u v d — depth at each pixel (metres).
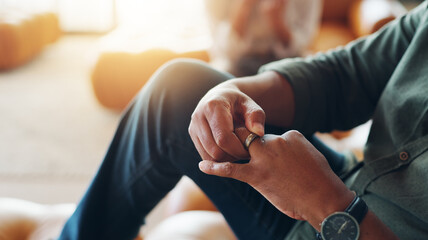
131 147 0.66
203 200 1.02
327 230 0.47
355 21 2.45
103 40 2.27
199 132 0.53
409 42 0.68
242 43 1.89
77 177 1.65
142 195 0.68
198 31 2.42
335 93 0.71
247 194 0.64
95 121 2.16
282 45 1.91
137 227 0.72
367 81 0.70
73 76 2.88
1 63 2.85
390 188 0.57
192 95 0.63
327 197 0.47
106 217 0.70
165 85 0.64
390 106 0.62
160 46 2.07
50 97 2.46
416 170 0.56
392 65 0.69
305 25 1.96
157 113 0.64
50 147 1.87
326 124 0.72
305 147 0.50
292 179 0.48
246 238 0.67
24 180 1.59
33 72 2.91
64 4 4.21
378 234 0.47
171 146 0.64
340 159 0.74
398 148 0.60
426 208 0.53
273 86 0.66
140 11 4.34
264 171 0.49
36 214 0.92
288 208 0.49
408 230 0.55
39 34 3.24
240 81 0.64
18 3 4.12
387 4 2.27
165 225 0.86
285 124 0.68
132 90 2.10
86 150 1.87
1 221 0.86
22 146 1.86
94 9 4.26
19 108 2.27
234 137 0.50
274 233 0.65
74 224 0.69
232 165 0.49
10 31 2.79
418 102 0.58
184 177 1.15
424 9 0.67
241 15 1.86
